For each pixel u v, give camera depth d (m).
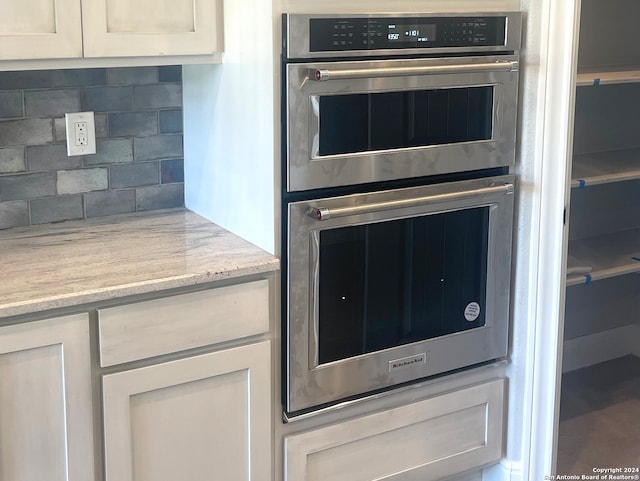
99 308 1.82
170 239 2.20
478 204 2.27
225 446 2.07
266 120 2.00
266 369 2.08
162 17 2.07
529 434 2.51
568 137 2.29
